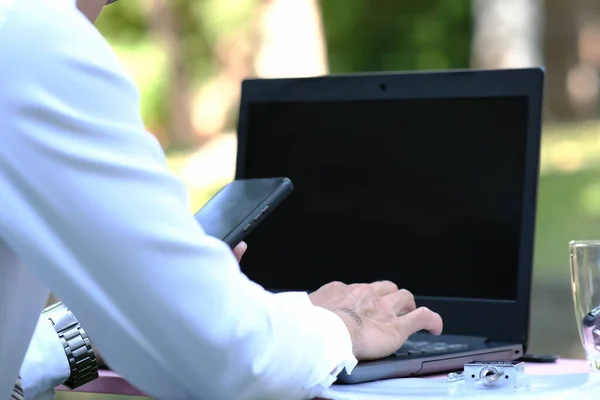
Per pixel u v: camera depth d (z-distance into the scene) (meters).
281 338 1.50
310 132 2.57
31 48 1.33
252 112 2.64
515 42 18.62
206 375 1.45
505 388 1.70
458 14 21.59
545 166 17.19
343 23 21.95
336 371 1.62
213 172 16.92
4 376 1.56
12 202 1.35
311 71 18.86
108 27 18.95
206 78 19.23
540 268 13.42
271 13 19.03
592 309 1.91
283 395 1.53
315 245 2.51
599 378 1.79
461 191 2.39
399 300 1.95
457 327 2.35
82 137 1.34
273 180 1.98
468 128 2.41
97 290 1.38
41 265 1.38
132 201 1.36
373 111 2.52
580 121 20.73
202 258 1.41
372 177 2.48
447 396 1.62
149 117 18.75
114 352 1.46
